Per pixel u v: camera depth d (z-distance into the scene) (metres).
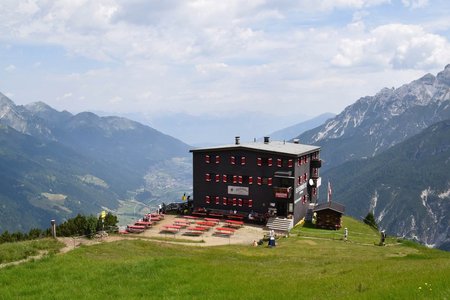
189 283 25.28
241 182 76.75
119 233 61.00
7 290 24.00
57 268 28.53
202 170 79.56
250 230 68.94
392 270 27.66
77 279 26.25
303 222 77.88
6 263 31.22
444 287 18.31
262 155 75.19
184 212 80.88
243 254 46.16
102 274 27.31
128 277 26.53
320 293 21.22
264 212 75.19
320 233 69.38
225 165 77.81
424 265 30.11
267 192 75.06
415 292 18.03
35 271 27.86
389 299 17.75
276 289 23.12
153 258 31.91
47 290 23.89
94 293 23.22
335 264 35.38
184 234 65.25
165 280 25.88
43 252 35.19
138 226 68.12
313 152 85.44
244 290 23.31
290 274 29.19
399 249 56.31
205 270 28.83
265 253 48.78
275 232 68.38
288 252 50.06
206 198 79.50
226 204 78.00
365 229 78.62
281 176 73.56
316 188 88.62
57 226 51.88
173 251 42.47
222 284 24.89
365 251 51.97
